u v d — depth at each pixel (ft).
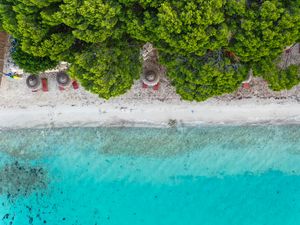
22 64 67.46
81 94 76.02
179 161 77.25
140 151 77.36
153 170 77.66
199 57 61.46
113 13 55.72
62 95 76.07
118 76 61.62
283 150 76.69
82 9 54.54
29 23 57.52
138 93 75.77
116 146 77.46
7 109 76.43
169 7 54.90
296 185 77.15
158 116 76.23
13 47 70.18
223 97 75.56
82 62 59.47
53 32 61.26
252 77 74.90
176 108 75.92
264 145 76.64
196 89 63.62
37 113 76.64
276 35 57.16
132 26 58.44
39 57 67.10
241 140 76.59
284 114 75.61
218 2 54.70
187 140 76.74
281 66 72.49
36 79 73.92
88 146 77.77
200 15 54.85
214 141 76.69
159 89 75.56
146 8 58.65
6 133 77.46
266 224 77.61
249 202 77.66
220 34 56.90
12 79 75.25
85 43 63.57
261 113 75.72
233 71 61.11
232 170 77.30
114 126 77.05
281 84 63.41
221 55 61.77
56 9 58.23
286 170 77.05
